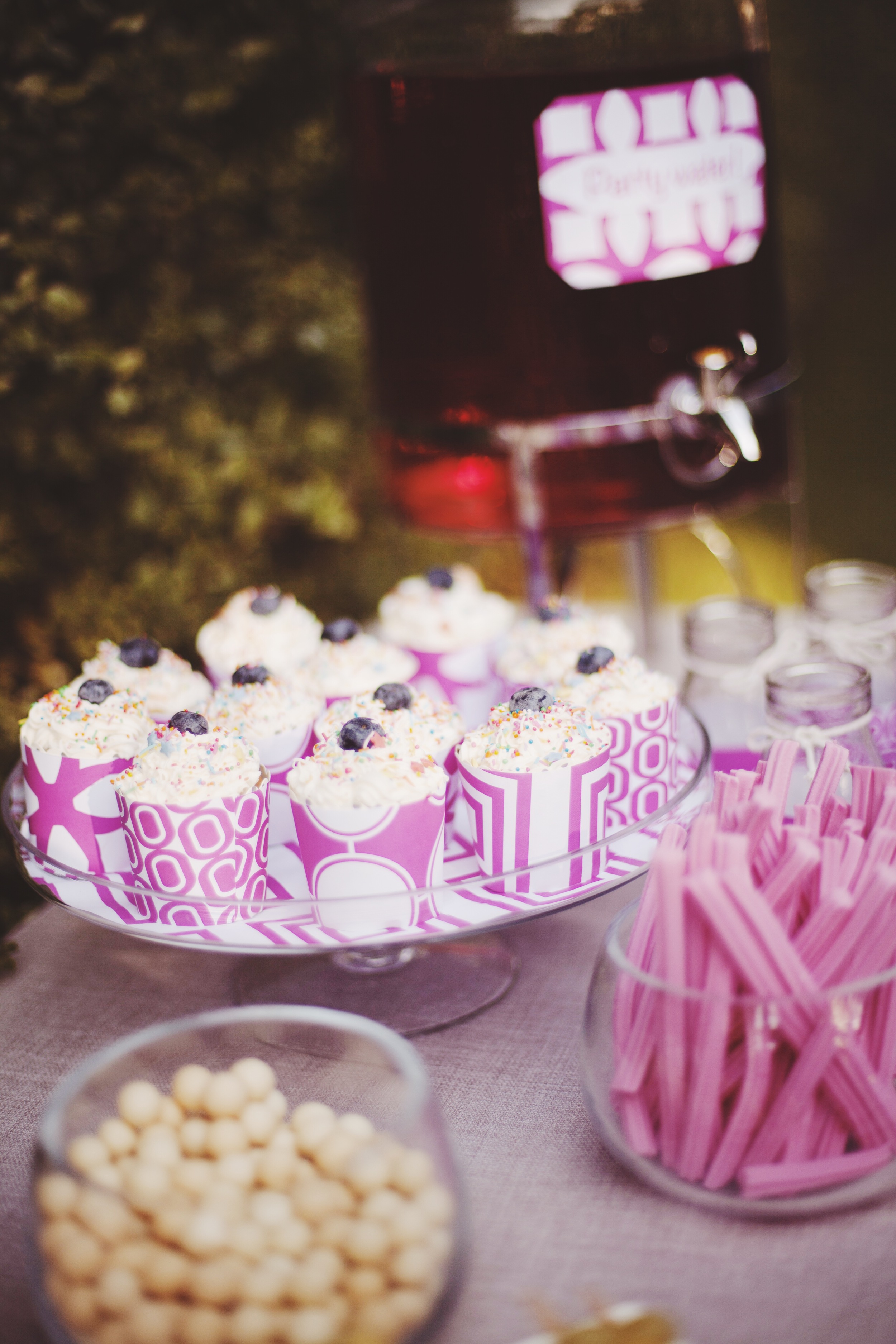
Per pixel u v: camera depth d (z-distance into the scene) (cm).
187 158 163
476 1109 80
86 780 93
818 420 350
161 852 87
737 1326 61
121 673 110
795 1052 66
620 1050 69
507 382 116
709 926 66
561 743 89
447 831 100
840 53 330
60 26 143
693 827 70
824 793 77
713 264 113
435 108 111
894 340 360
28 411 154
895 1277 63
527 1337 62
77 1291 57
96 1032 91
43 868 95
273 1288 55
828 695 91
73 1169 59
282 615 129
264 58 167
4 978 99
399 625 134
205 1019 69
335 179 183
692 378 115
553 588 165
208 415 176
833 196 345
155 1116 66
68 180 151
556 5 107
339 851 89
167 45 155
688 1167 68
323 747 92
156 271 166
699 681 110
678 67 109
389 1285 58
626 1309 60
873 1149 67
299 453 190
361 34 122
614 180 109
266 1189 63
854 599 117
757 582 261
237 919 87
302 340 183
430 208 115
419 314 120
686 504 124
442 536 135
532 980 94
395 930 84
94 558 168
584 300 112
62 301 147
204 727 93
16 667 157
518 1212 70
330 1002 93
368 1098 68
